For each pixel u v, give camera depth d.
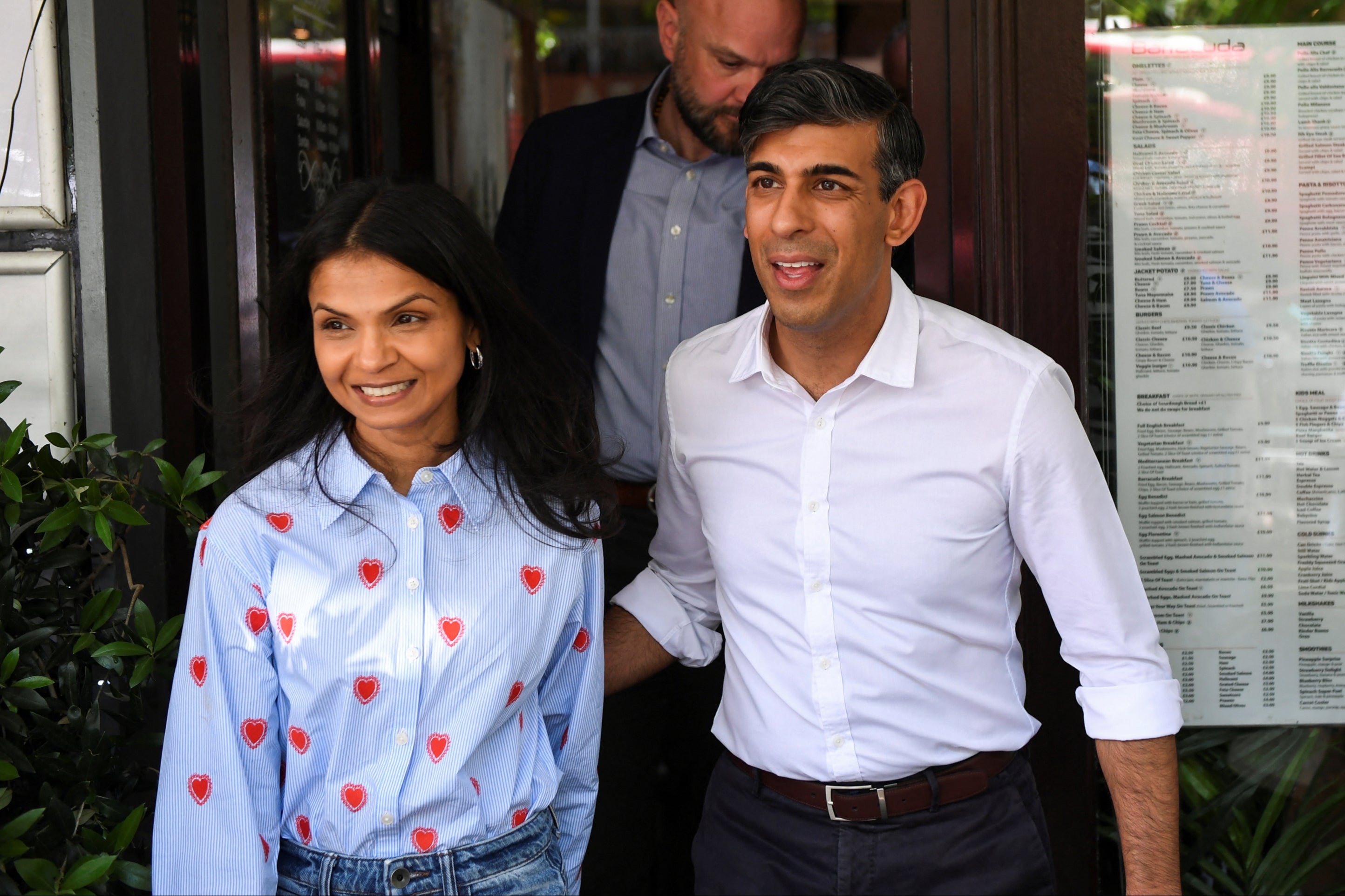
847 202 1.31
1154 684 1.38
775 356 1.50
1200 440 1.79
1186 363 1.78
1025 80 1.74
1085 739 1.79
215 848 1.22
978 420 1.39
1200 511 1.80
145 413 1.72
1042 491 1.38
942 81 1.77
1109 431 1.80
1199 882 1.86
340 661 1.25
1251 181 1.76
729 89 2.00
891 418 1.41
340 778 1.25
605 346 2.18
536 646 1.33
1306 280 1.77
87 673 1.53
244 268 1.84
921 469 1.40
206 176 1.84
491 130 3.64
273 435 1.38
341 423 1.36
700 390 1.53
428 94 3.06
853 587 1.42
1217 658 1.83
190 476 1.57
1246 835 1.84
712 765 2.23
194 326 1.75
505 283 1.36
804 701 1.45
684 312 2.13
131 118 1.68
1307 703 1.82
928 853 1.43
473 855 1.26
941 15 1.76
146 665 1.48
